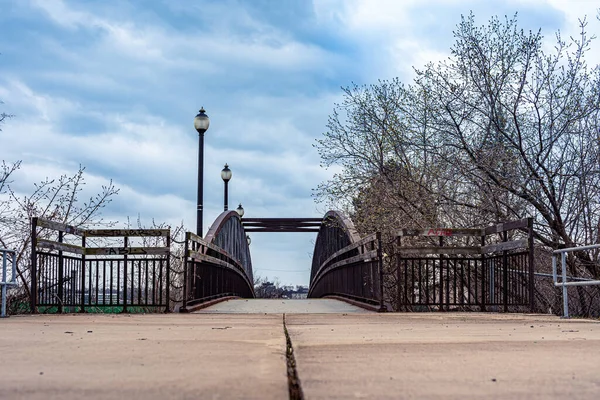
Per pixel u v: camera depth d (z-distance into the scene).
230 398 2.95
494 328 7.21
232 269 19.88
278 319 9.02
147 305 11.60
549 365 4.09
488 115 15.05
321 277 27.05
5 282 9.59
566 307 9.72
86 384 3.37
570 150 14.78
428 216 16.67
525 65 14.78
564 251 9.72
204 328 7.11
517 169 14.87
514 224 10.95
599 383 3.43
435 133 16.30
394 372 3.76
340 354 4.61
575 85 14.57
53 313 10.96
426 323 8.11
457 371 3.81
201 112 18.25
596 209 14.37
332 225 20.27
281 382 3.35
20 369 3.91
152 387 3.26
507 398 3.02
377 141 17.55
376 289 12.23
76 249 11.66
